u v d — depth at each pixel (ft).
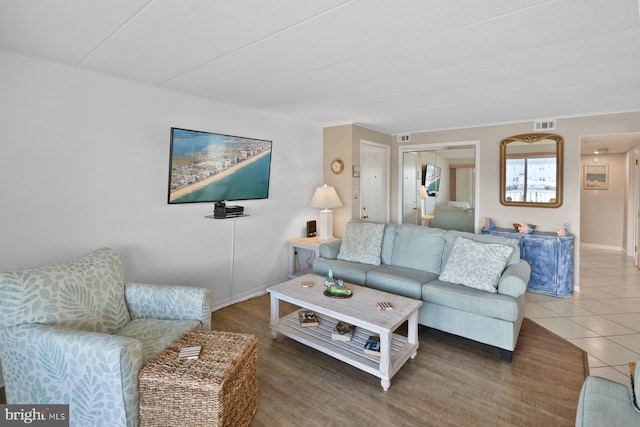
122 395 4.91
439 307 9.03
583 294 13.08
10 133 7.10
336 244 12.84
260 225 12.92
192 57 7.35
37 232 7.54
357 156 15.21
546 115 13.23
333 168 15.33
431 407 6.43
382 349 6.88
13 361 5.41
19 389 5.43
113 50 6.98
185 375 5.13
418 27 5.92
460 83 9.07
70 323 5.83
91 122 8.29
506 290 8.30
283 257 13.94
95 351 4.92
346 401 6.64
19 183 7.25
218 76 8.59
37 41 6.54
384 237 12.07
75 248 8.14
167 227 10.03
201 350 5.86
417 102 11.12
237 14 5.51
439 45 6.65
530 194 14.19
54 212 7.77
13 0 5.06
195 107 10.48
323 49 6.89
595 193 22.36
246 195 12.24
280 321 9.41
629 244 19.61
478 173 15.39
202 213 10.96
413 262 11.12
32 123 7.38
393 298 8.44
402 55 7.16
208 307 7.13
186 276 10.58
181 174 10.19
